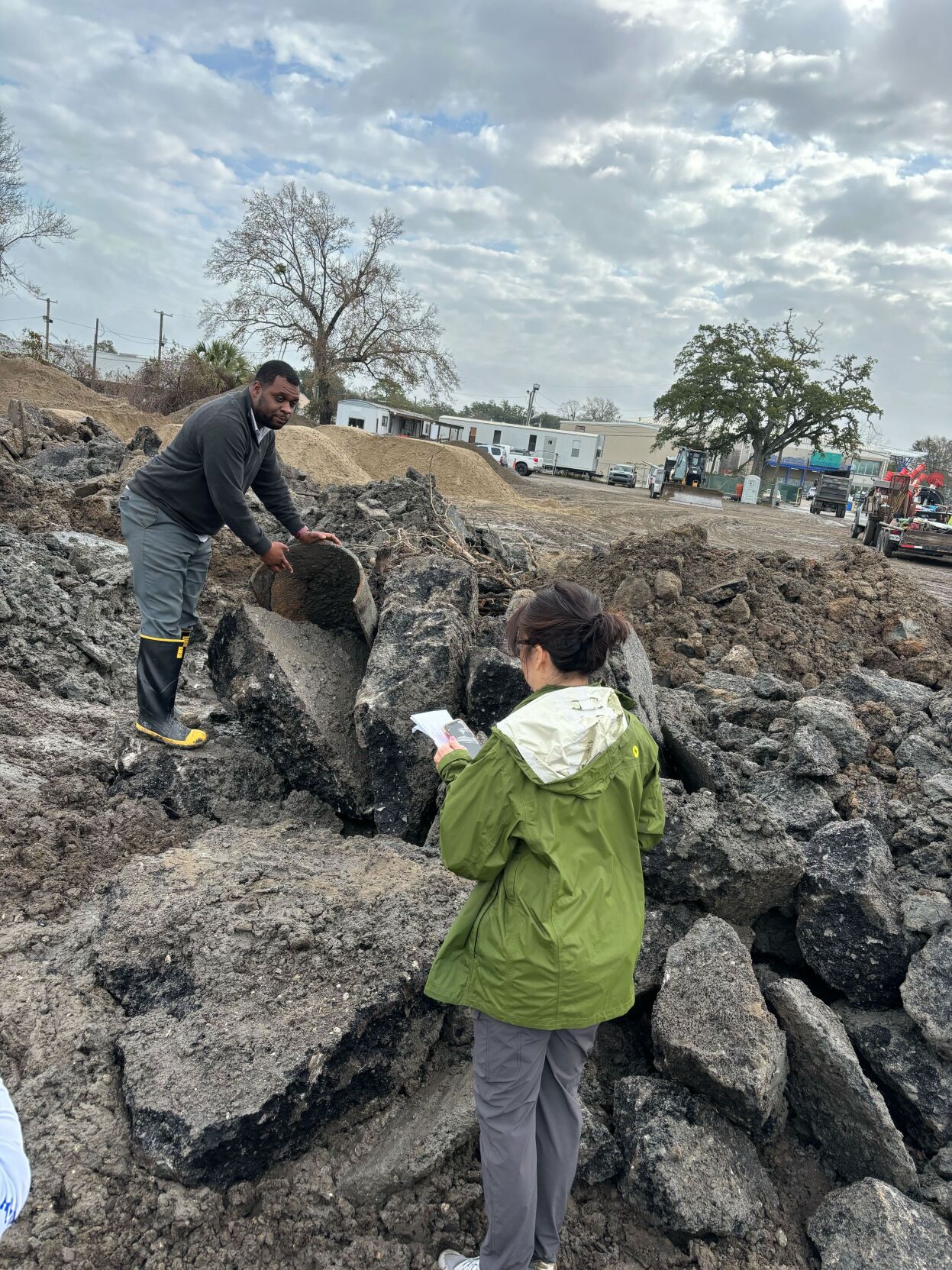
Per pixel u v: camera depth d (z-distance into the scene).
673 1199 2.21
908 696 4.98
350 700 3.98
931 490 21.75
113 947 2.60
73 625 5.27
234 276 41.88
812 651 6.34
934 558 20.08
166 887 2.83
